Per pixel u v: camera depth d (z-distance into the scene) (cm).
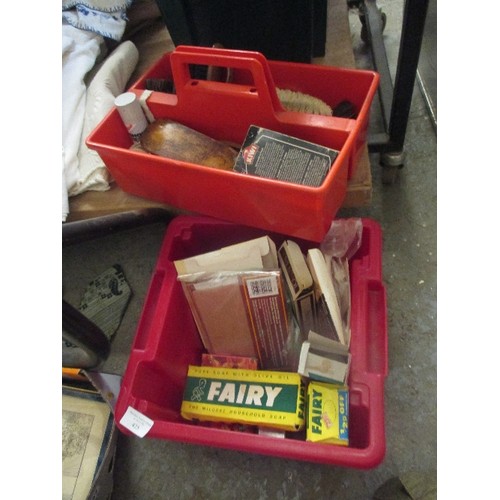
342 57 97
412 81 79
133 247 107
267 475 79
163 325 73
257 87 65
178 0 78
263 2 78
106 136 75
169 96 74
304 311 72
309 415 64
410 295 92
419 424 80
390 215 100
